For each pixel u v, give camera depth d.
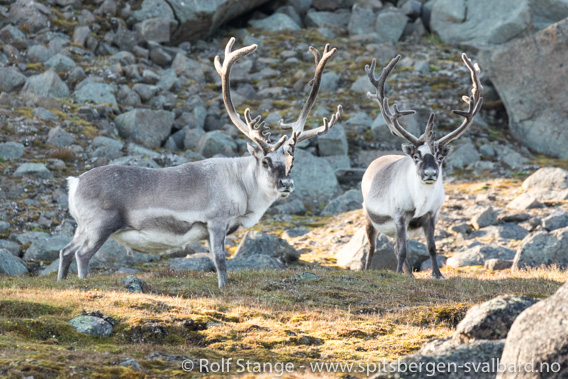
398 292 21.72
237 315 17.88
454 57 59.81
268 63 58.50
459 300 20.61
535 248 27.70
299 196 42.41
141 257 30.86
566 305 10.90
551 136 49.22
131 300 18.27
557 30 49.00
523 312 11.54
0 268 26.80
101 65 51.50
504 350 11.53
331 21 65.94
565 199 36.53
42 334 15.66
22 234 31.62
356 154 47.09
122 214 21.80
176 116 48.94
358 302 20.19
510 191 40.09
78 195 21.95
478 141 48.88
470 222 35.38
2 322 15.75
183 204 21.69
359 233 32.25
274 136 46.12
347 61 58.59
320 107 51.00
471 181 43.31
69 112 45.03
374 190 26.70
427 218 25.33
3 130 41.19
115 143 42.50
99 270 28.67
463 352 12.12
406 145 24.62
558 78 49.09
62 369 12.98
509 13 62.06
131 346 15.30
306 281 22.64
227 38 62.72
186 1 58.25
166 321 16.67
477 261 29.91
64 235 32.53
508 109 51.12
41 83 46.56
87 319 16.31
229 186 21.98
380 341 16.52
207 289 21.27
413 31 64.62
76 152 41.19
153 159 41.97
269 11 67.62
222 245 21.84
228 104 22.83
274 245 31.41
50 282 21.44
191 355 14.82
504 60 50.84
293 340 16.20
